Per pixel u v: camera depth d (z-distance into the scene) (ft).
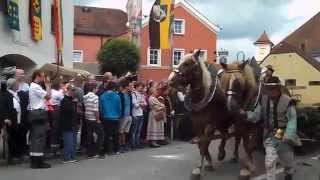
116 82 50.67
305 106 49.42
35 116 40.86
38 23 77.05
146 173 39.11
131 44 139.03
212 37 166.30
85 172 39.32
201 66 35.47
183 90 36.78
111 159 46.03
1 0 66.39
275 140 30.53
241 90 35.63
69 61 97.66
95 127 46.85
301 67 50.93
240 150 50.21
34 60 76.79
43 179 36.52
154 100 55.88
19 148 43.78
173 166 42.39
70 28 98.02
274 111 30.58
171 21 98.63
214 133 38.01
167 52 161.07
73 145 44.29
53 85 45.37
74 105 44.09
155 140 55.72
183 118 60.44
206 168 40.63
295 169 40.52
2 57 73.51
